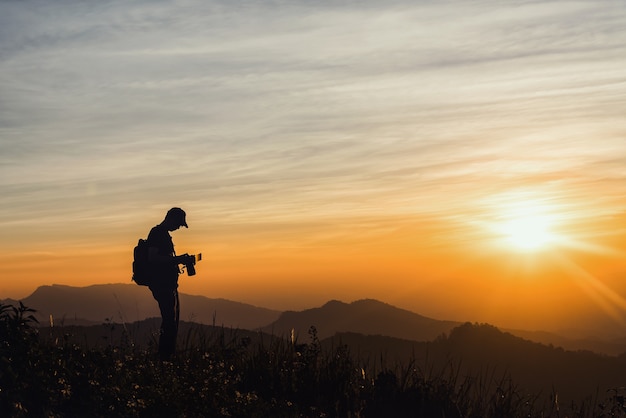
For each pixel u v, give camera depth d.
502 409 9.15
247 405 8.20
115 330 10.03
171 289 10.38
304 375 9.50
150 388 7.75
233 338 10.24
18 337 7.47
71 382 7.33
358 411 8.89
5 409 6.40
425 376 9.71
